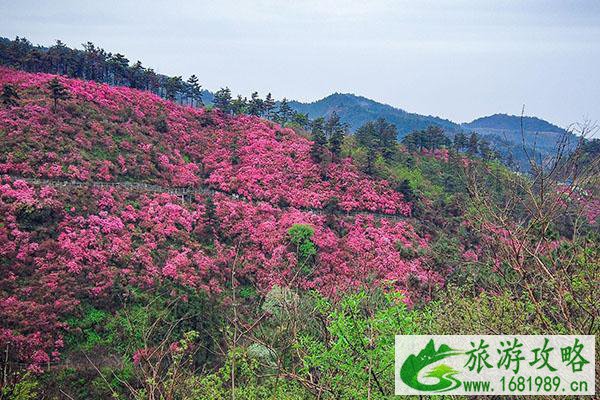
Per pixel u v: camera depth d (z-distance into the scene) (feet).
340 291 36.45
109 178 133.59
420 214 158.71
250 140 184.96
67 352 82.28
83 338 85.51
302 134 219.61
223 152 174.40
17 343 77.25
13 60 201.36
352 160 186.09
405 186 166.50
